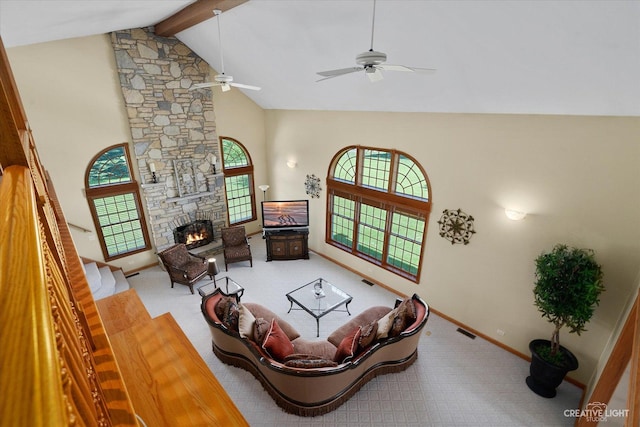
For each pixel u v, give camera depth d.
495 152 4.72
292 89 6.56
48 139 5.89
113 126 6.48
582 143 3.96
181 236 7.82
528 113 4.25
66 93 5.87
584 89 3.36
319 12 3.89
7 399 0.30
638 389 1.94
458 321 5.78
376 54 2.90
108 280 6.57
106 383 1.38
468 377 4.71
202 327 5.63
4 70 1.71
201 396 2.37
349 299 5.73
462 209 5.29
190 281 6.49
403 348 4.57
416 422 4.06
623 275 3.93
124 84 6.31
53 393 0.34
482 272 5.27
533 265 4.68
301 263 7.90
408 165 6.03
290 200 8.11
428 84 4.48
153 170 7.00
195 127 7.43
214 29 5.51
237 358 4.71
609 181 3.86
